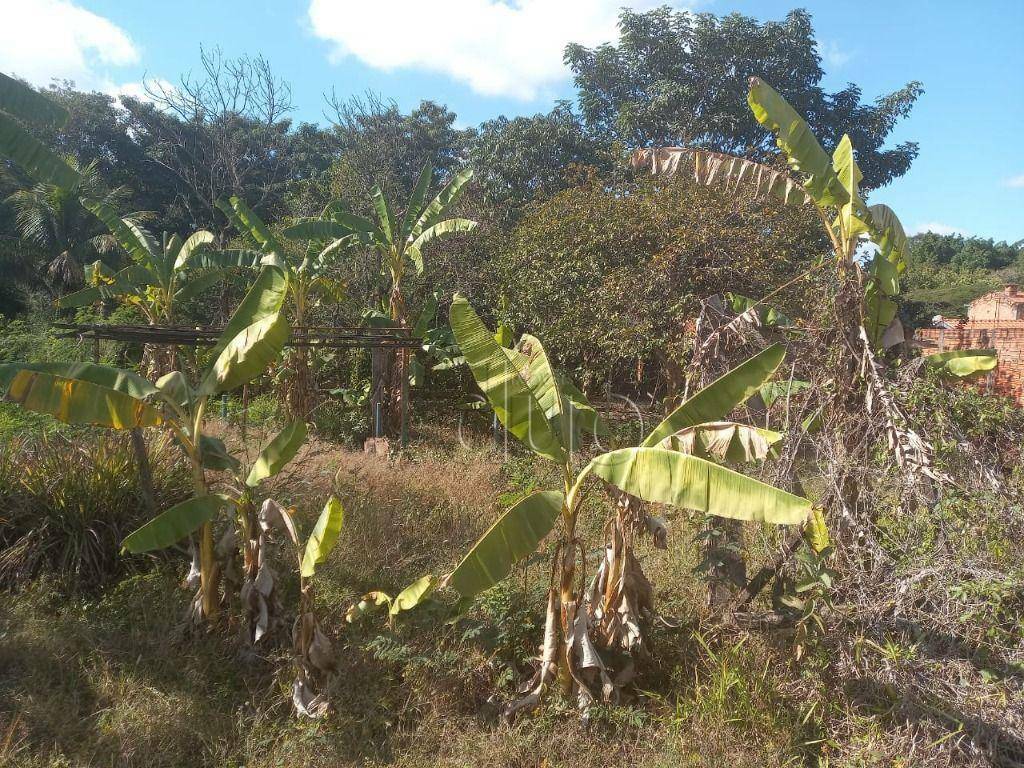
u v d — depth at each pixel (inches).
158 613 211.9
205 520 189.9
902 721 161.8
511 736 166.2
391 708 181.9
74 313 748.0
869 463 187.2
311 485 301.1
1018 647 161.3
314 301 498.9
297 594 223.5
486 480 351.6
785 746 161.3
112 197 829.2
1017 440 189.0
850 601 176.6
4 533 229.3
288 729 171.5
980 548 164.2
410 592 179.6
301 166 1117.7
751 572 222.2
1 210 844.0
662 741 166.6
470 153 874.8
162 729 166.7
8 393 175.5
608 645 185.0
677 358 430.3
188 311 739.4
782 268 459.5
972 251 2050.9
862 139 749.9
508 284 576.4
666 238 458.0
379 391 487.8
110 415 184.9
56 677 184.4
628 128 754.2
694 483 151.2
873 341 212.8
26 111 247.3
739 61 719.1
